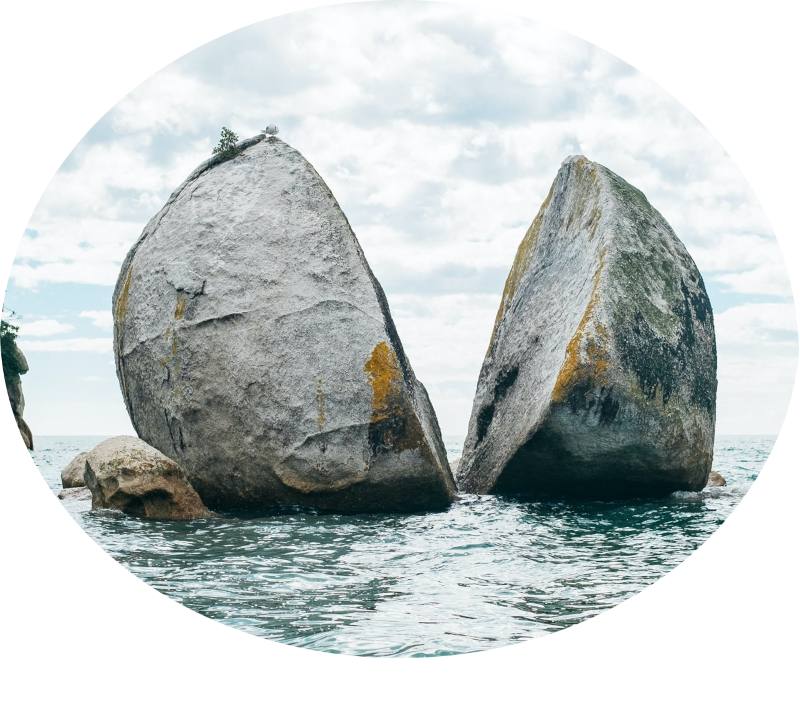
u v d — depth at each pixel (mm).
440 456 11547
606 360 10602
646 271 11492
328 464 10602
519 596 6738
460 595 6770
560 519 10047
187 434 11039
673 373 11164
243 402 10758
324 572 7473
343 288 11039
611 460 10906
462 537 9031
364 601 6602
